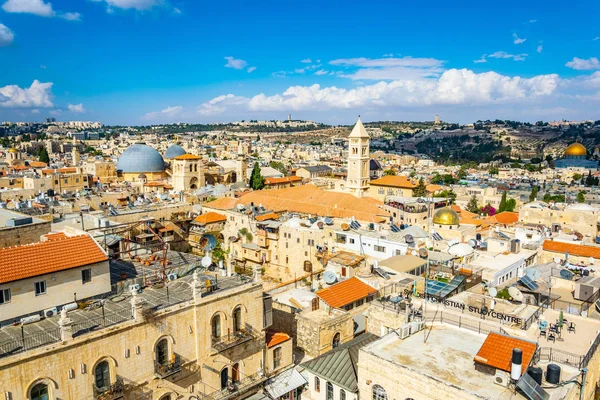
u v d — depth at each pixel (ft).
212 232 413.18
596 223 403.54
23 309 140.67
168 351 151.23
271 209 440.04
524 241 311.68
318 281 269.03
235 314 172.76
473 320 151.94
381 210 434.71
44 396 123.65
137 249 205.36
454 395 107.55
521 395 105.91
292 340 200.44
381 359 121.60
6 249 144.66
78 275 153.89
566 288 210.59
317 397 154.30
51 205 369.50
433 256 244.83
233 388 170.30
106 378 136.87
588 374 124.88
